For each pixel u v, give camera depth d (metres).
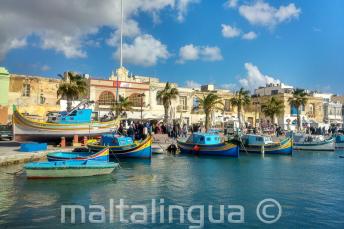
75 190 20.89
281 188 23.12
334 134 62.31
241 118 76.31
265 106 76.56
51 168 22.86
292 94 82.88
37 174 22.72
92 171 24.22
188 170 30.09
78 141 39.75
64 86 50.34
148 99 64.31
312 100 86.94
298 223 15.88
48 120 40.06
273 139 51.69
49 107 55.75
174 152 43.06
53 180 23.02
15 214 16.25
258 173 29.48
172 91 58.81
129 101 58.72
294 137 55.19
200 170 30.39
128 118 54.28
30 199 18.73
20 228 14.50
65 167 23.14
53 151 32.41
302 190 22.58
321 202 19.50
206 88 81.50
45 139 38.81
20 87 54.88
